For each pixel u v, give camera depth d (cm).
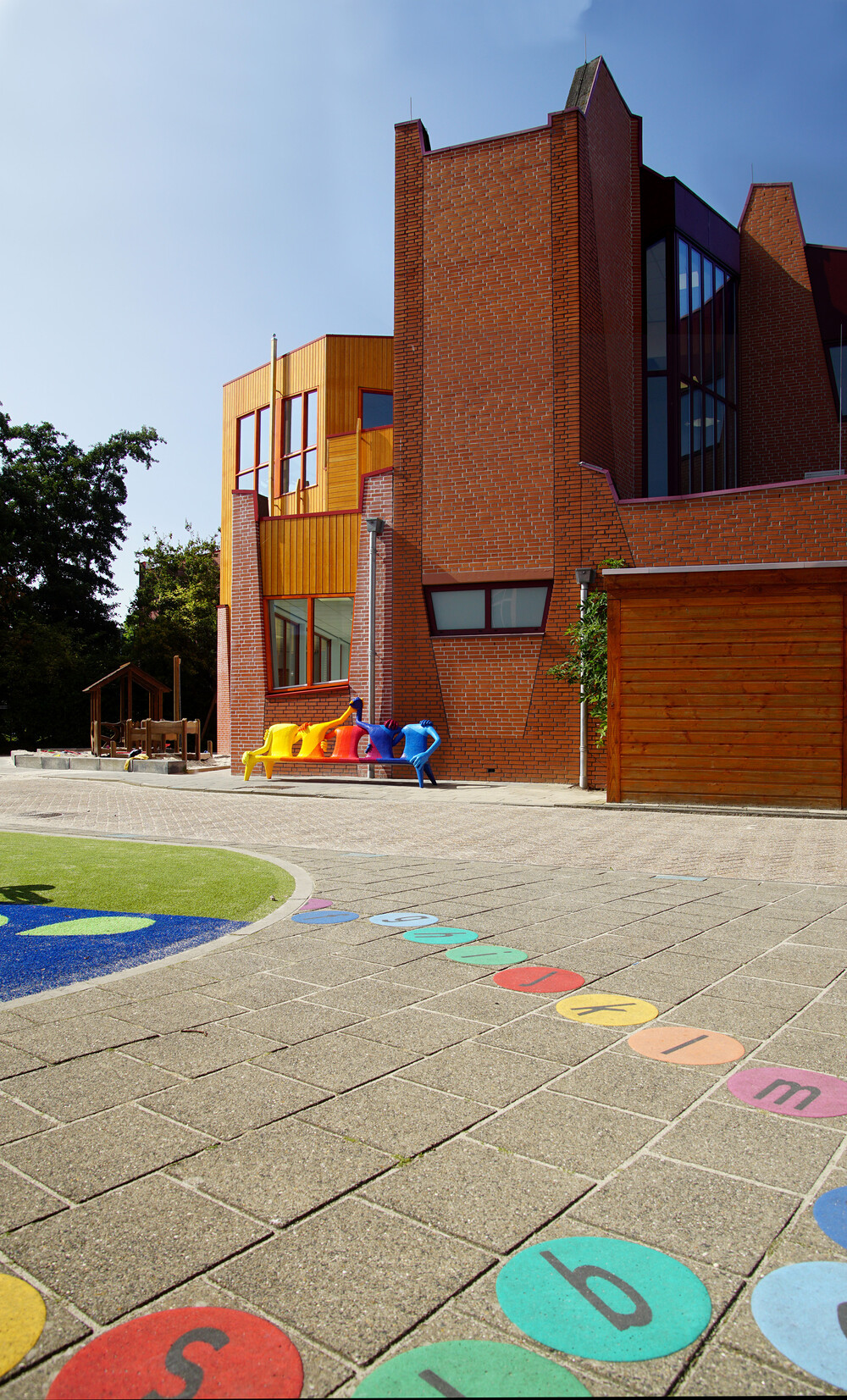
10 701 3666
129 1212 227
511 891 671
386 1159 255
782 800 1195
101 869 738
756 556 1522
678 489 2003
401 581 1770
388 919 568
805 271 2258
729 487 2223
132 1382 170
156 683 2566
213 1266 205
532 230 1705
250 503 1925
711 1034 359
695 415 2088
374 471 1827
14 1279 201
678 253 2044
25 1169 249
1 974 437
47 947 491
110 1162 253
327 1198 234
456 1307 192
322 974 442
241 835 1014
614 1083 309
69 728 3766
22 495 3878
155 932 526
